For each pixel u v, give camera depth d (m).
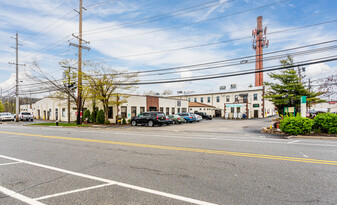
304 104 13.52
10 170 5.04
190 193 3.60
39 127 20.81
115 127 20.23
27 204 3.25
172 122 24.20
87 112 27.62
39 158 6.29
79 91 22.39
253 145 8.36
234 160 5.86
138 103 28.05
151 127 20.09
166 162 5.68
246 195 3.50
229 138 10.72
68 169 5.10
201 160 5.88
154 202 3.26
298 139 10.27
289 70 22.23
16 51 32.62
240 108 43.84
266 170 4.89
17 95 32.66
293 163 5.50
